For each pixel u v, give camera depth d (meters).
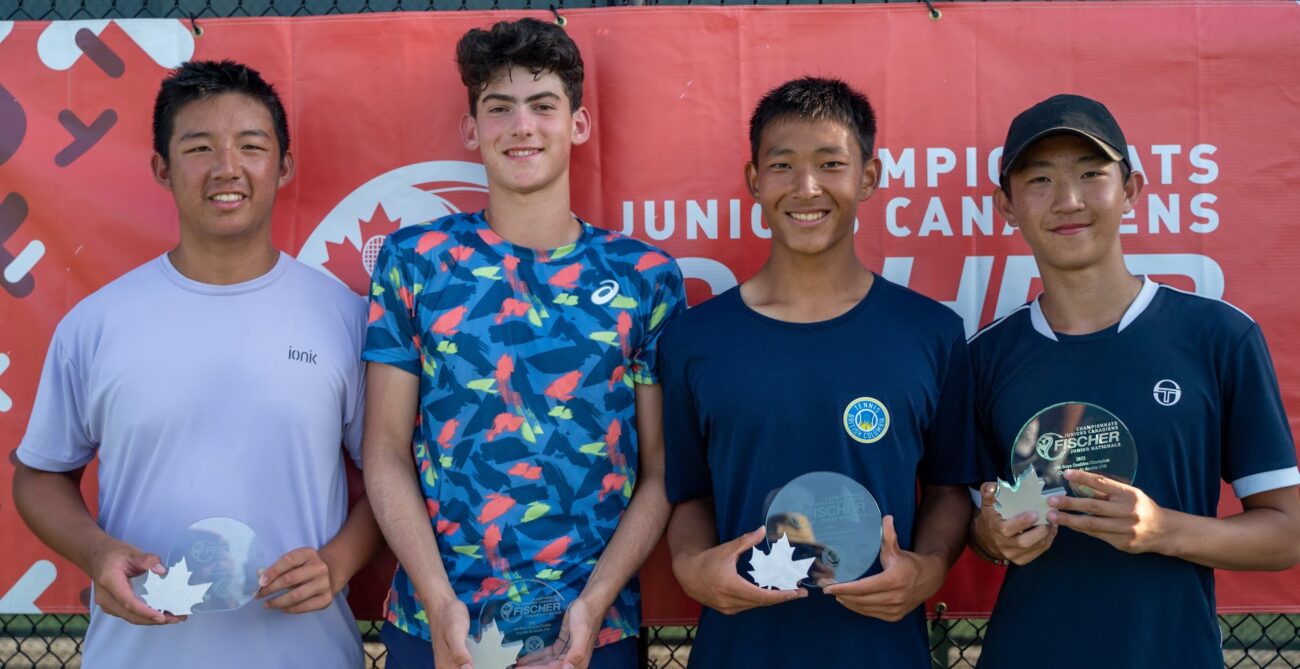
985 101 2.39
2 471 2.40
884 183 2.40
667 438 2.03
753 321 1.96
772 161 1.96
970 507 2.02
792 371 1.90
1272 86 2.38
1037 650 1.85
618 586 1.91
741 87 2.41
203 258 2.05
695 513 2.05
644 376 2.06
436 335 1.99
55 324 2.41
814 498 1.82
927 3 2.40
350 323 2.14
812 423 1.88
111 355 2.00
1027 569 1.90
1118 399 1.87
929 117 2.40
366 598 2.37
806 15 2.41
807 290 1.99
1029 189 1.94
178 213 2.21
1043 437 1.86
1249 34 2.38
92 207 2.41
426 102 2.43
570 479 1.96
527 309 2.01
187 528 1.86
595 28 2.42
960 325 1.99
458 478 1.95
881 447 1.88
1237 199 2.38
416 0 2.96
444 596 1.83
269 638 1.95
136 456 1.98
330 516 2.07
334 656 2.04
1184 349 1.88
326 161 2.43
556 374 1.98
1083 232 1.89
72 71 2.41
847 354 1.91
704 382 1.94
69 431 2.06
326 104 2.43
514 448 1.95
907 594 1.80
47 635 3.47
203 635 1.93
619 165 2.42
